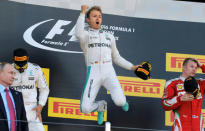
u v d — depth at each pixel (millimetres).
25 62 22375
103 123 24188
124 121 24406
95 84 21062
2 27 24938
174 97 21516
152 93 24922
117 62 21953
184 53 25688
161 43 25750
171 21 26219
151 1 26391
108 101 24516
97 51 21266
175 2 26516
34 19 25453
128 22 25984
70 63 25031
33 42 25031
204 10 26547
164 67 25391
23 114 20156
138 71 20547
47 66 24828
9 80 20141
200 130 21562
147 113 24609
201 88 22172
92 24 21812
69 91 24594
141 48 25609
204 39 26031
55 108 24234
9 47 24750
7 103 19891
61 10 25828
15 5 25406
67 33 25484
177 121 21672
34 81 22719
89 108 20844
